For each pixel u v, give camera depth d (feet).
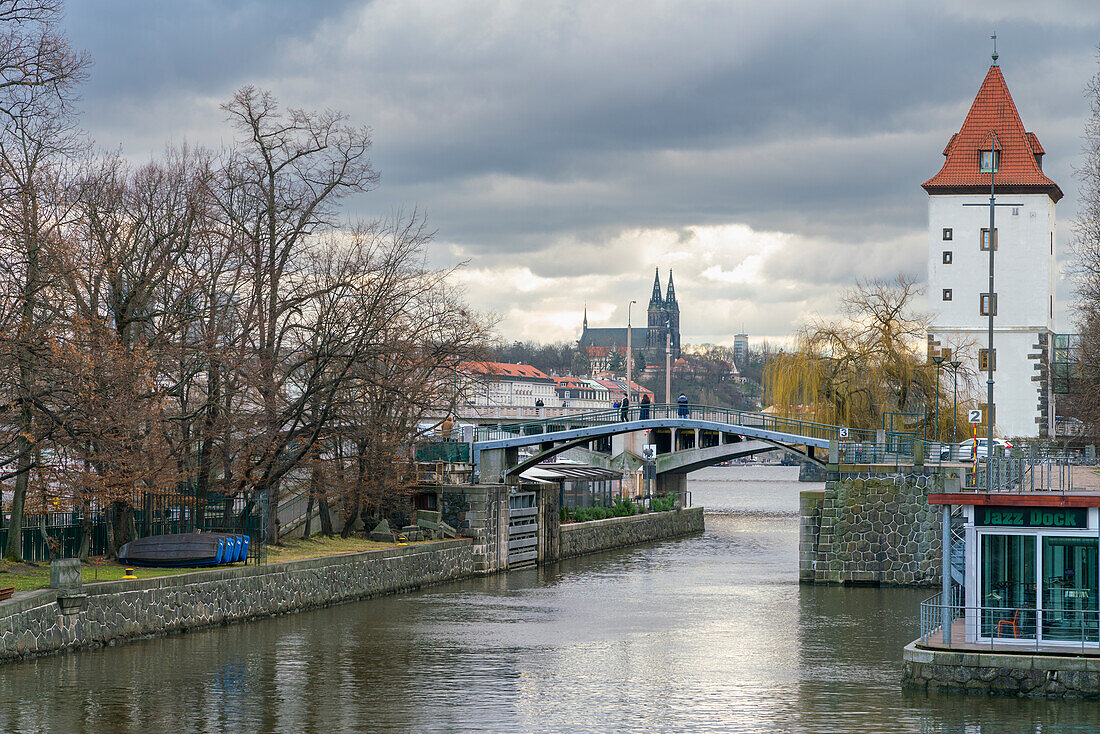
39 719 105.81
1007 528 114.01
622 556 281.74
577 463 351.05
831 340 277.23
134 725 104.58
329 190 191.11
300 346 193.77
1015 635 114.21
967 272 365.40
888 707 111.75
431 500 233.55
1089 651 111.24
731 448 349.00
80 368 136.56
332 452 216.33
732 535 354.54
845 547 215.10
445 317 225.15
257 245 184.75
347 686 122.52
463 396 232.32
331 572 182.29
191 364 170.30
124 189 176.45
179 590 148.15
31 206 142.82
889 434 242.17
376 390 206.69
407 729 104.37
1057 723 102.37
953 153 370.53
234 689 119.75
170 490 167.12
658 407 263.49
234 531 182.80
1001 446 218.38
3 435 141.49
